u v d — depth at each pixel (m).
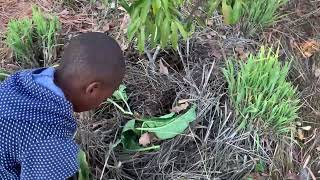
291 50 2.82
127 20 2.75
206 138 2.37
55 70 1.74
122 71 1.74
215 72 2.56
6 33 2.73
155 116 2.45
